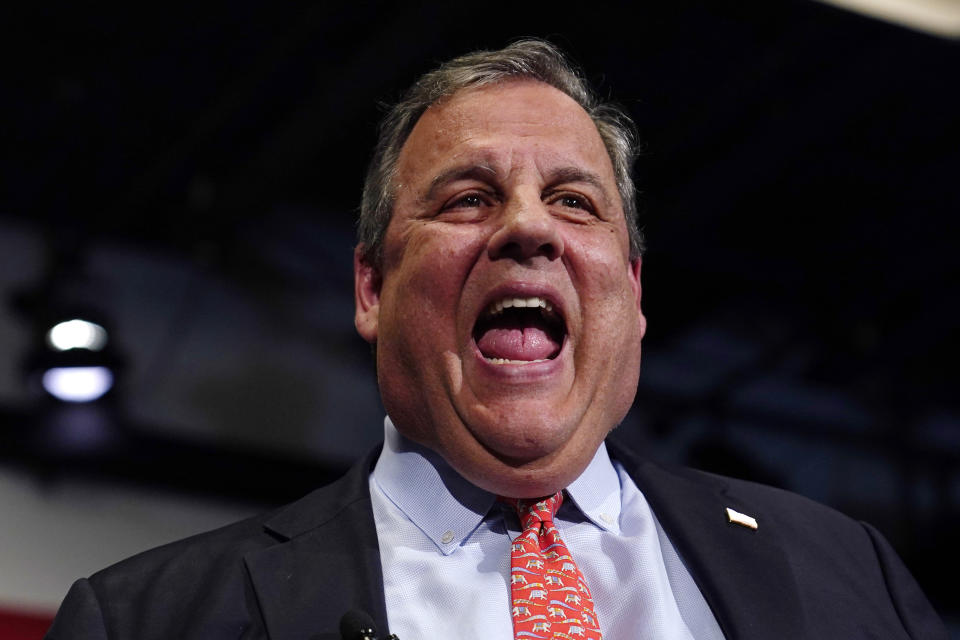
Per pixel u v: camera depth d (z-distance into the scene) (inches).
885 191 192.4
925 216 197.5
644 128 176.9
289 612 57.6
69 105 169.5
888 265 209.0
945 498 230.7
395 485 65.4
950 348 224.2
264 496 193.3
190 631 56.7
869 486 228.1
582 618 57.9
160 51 160.4
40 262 186.2
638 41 161.6
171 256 195.2
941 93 170.6
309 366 199.2
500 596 59.6
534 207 62.3
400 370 64.0
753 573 61.9
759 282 212.1
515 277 61.0
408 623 58.7
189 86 166.9
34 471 180.9
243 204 185.3
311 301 200.8
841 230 201.6
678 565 62.9
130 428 185.6
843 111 172.7
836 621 60.6
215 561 61.5
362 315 70.7
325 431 197.6
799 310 219.8
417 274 63.0
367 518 63.7
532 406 59.9
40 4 151.4
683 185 188.2
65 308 182.1
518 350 64.0
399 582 60.4
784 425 226.2
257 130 177.0
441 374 62.1
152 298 192.2
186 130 174.9
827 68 168.9
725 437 220.2
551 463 60.9
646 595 60.3
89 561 179.0
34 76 164.1
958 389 233.3
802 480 223.0
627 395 65.2
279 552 61.1
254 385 195.6
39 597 173.8
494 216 63.7
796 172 187.6
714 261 205.5
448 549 61.9
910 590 65.8
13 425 180.5
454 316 62.2
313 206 196.9
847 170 187.2
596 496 64.5
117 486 185.8
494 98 67.6
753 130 178.5
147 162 181.6
